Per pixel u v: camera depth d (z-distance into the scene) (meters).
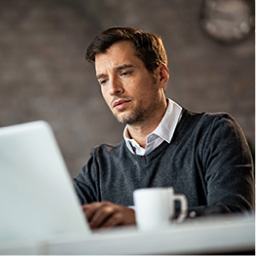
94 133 6.17
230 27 6.13
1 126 5.93
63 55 6.24
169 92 6.16
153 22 6.08
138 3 6.07
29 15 6.23
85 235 1.17
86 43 6.34
